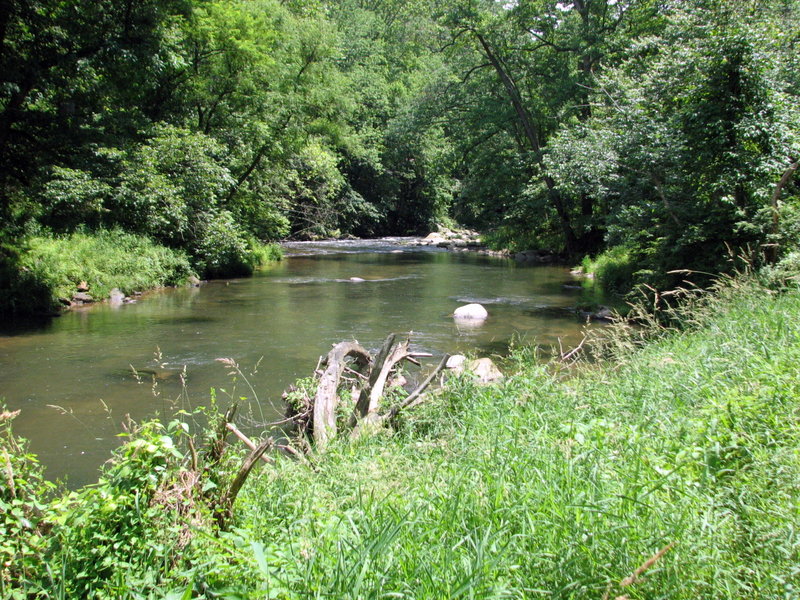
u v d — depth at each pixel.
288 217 40.75
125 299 16.31
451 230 52.03
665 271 12.12
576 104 28.06
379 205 48.66
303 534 3.02
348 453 4.89
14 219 17.78
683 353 6.30
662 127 12.41
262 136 25.20
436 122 34.00
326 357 8.17
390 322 13.42
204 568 2.67
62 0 17.97
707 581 2.54
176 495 2.98
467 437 4.80
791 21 13.43
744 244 10.84
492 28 29.78
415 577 2.60
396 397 6.61
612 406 4.94
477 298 17.11
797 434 3.64
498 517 3.07
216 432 3.62
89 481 5.46
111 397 8.04
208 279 21.38
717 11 11.73
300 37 27.80
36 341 11.31
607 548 2.72
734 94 11.28
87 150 18.38
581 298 17.12
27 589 2.65
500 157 33.25
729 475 3.43
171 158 20.36
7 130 18.03
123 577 2.65
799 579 2.55
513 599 2.46
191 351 10.64
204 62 24.05
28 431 6.78
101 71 19.03
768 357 5.16
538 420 4.87
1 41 17.39
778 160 10.88
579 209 29.95
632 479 3.34
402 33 58.25
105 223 18.92
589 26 27.20
